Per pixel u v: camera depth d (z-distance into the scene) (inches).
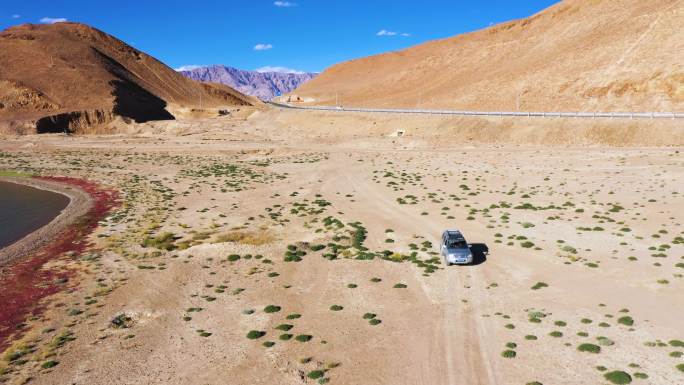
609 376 880.3
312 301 1317.7
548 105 4653.1
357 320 1190.3
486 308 1226.0
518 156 3307.1
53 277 1558.8
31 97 7623.0
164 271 1566.2
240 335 1133.7
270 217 2199.8
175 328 1181.1
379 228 1971.0
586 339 1034.7
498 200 2309.3
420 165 3336.6
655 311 1146.7
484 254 1616.6
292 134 5255.9
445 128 4382.4
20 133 6525.6
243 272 1544.0
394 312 1227.2
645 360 935.7
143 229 2068.2
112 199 2770.7
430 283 1398.9
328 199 2527.1
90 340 1129.4
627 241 1636.3
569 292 1291.8
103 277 1537.9
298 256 1664.6
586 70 4778.5
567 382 882.8
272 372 970.7
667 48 4185.5
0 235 2206.0
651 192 2192.4
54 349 1085.1
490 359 983.6
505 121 4094.5
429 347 1045.2
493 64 7027.6
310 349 1056.2
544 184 2541.8
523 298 1272.1
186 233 1998.0
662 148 3036.4
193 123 6702.8
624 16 5502.0
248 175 3314.5
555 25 6840.6
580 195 2269.9
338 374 954.1
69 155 4692.4
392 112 5177.2
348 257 1640.0
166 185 3088.1
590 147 3341.5
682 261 1433.3
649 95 3880.4
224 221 2160.4
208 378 959.0
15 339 1152.2
